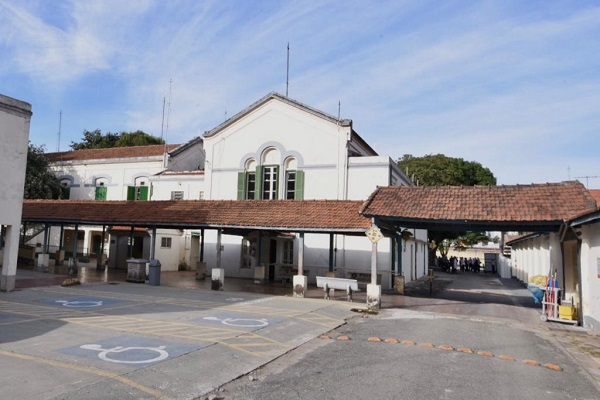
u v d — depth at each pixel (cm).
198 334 959
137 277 1998
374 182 2348
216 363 759
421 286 2645
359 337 1055
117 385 613
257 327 1069
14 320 1030
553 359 911
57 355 743
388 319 1329
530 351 973
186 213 1961
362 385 691
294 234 2416
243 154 2653
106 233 3250
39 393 563
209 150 2741
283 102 2567
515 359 895
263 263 2388
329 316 1314
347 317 1342
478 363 851
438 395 658
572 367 853
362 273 2153
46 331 924
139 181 3238
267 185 2594
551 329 1254
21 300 1344
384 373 759
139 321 1082
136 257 2777
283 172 2541
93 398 561
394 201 1614
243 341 923
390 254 2266
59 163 3438
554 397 673
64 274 2205
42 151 3447
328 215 1722
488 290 2477
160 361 736
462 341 1047
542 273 2345
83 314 1148
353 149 2566
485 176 5191
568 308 1348
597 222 1157
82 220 2103
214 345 863
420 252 3606
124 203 2247
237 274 2562
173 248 2912
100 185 3344
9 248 1506
